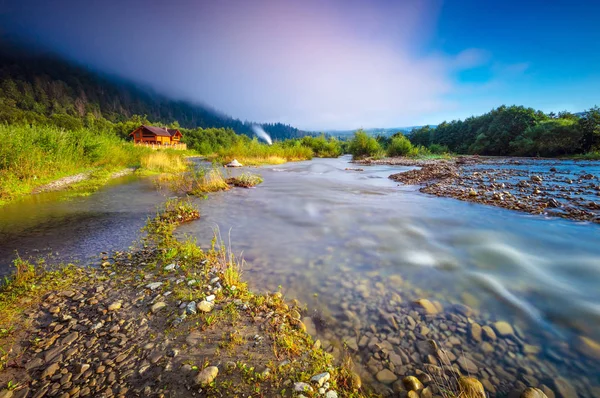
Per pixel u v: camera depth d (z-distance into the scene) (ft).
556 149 114.21
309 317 10.77
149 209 27.27
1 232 20.35
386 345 9.29
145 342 9.03
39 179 39.73
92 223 22.70
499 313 10.93
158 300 11.51
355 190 39.32
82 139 56.59
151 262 15.46
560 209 25.82
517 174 50.90
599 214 23.56
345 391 7.56
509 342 9.36
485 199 30.83
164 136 182.80
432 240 19.16
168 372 7.76
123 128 242.58
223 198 33.42
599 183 38.86
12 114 205.67
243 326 9.91
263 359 8.33
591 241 18.47
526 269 14.70
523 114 142.72
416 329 10.04
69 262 15.44
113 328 9.73
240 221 24.00
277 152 103.50
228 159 87.86
